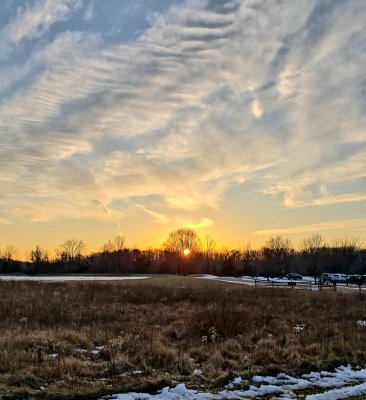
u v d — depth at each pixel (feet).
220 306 73.15
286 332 50.31
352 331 52.39
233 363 35.76
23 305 71.00
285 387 30.68
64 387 27.61
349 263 298.15
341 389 30.37
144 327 52.85
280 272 325.83
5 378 28.60
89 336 46.52
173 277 237.45
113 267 350.84
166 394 27.40
